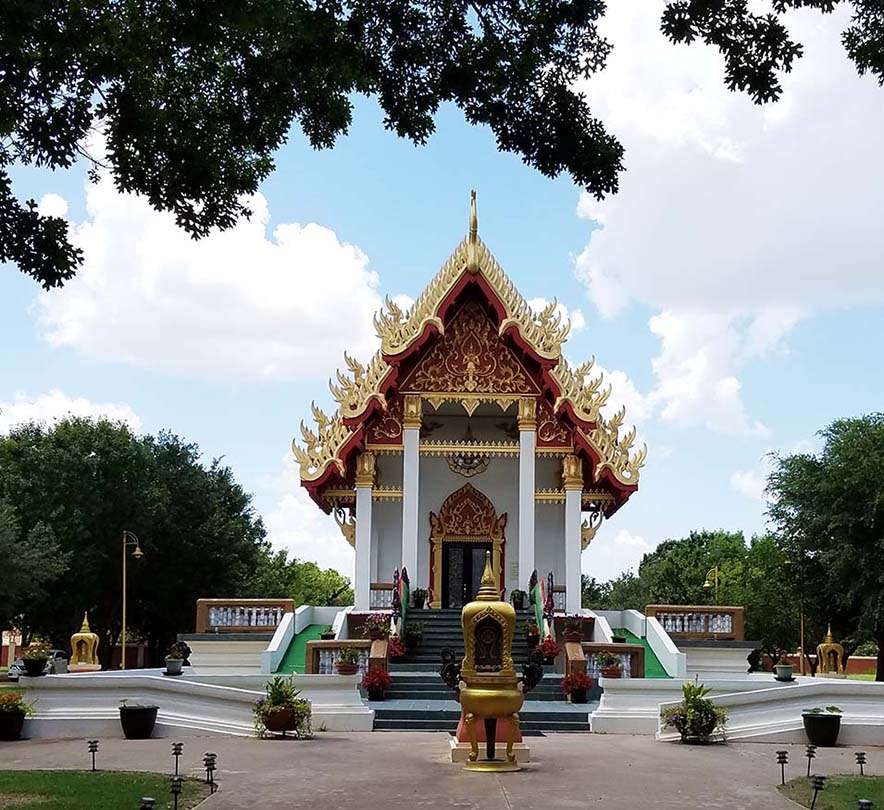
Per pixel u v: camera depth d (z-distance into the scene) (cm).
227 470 6919
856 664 5666
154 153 1153
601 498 3459
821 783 1225
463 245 3422
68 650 6028
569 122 1104
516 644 3003
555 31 1062
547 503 3653
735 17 995
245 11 992
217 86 1150
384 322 3384
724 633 3117
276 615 3162
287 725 1873
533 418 3400
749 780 1435
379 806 1216
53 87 1030
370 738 1905
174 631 6347
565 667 2653
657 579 8588
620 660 2664
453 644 2984
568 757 1652
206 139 1157
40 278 1058
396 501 3700
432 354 3441
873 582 4197
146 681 1983
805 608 4869
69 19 984
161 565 6069
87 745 1769
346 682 2089
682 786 1379
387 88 1105
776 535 4641
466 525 3741
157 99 1144
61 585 5609
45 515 5500
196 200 1191
